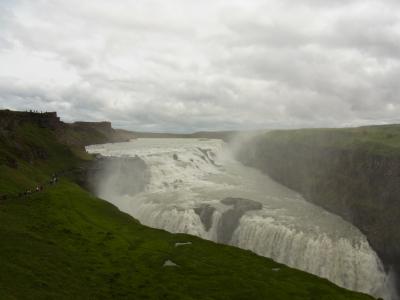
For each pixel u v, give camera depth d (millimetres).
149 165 147500
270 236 97000
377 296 89250
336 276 89188
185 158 172625
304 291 47594
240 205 111125
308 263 90625
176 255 56375
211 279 48562
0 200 71062
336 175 121875
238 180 155875
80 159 144000
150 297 41844
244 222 103000
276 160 162250
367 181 108188
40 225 60188
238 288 46344
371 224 99250
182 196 124750
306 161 140625
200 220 106875
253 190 139000
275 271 54469
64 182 105188
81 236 59406
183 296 42812
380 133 126125
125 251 56062
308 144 142750
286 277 52562
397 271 91938
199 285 46469
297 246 92750
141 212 115312
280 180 155625
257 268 54562
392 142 113250
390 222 95625
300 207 118250
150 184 138250
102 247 56281
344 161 120562
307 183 134750
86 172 127812
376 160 107375
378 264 92375
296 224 100500
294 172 146500
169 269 50656
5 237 48781
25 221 60125
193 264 53250
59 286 38719
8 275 37281
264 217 104938
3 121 130125
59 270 43094
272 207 115812
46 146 145750
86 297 38062
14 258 42281
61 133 181000
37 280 38188
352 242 94625
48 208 71250
